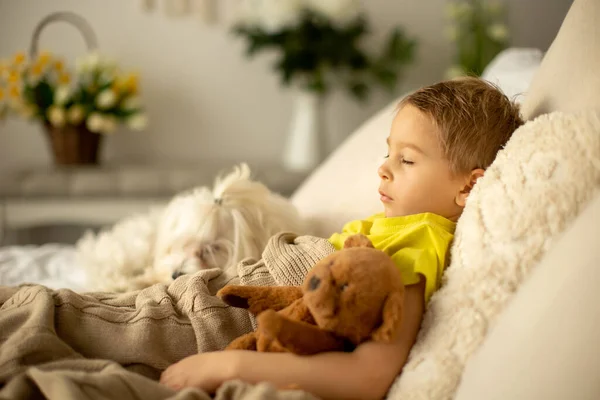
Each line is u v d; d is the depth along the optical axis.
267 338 0.73
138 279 1.23
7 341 0.73
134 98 2.71
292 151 2.83
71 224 2.83
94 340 0.80
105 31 2.99
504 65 1.40
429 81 3.13
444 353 0.68
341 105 3.14
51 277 1.45
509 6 2.93
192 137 3.13
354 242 0.74
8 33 2.95
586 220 0.65
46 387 0.61
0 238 2.55
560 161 0.71
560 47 0.91
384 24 3.09
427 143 0.85
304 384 0.68
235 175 1.28
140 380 0.65
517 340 0.63
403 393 0.68
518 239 0.70
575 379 0.60
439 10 3.08
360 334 0.67
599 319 0.60
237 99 3.13
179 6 3.01
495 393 0.63
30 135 3.01
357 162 1.29
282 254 0.91
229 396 0.64
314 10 2.67
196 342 0.83
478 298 0.69
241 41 3.08
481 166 0.85
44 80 2.57
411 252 0.77
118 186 2.37
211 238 1.18
